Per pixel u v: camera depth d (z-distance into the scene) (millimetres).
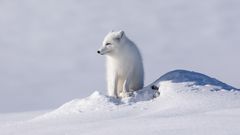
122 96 18078
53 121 15359
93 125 13125
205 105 15469
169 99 16703
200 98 16312
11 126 15312
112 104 16703
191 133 10312
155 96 17797
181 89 17484
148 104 16578
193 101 16047
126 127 11992
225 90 17531
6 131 14281
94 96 17438
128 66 18578
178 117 13023
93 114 15844
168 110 15219
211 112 13555
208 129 10570
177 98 16625
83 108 16688
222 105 15422
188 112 14750
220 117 12219
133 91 18672
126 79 18594
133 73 18703
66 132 12438
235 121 11344
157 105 16375
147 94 17891
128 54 18500
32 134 12867
